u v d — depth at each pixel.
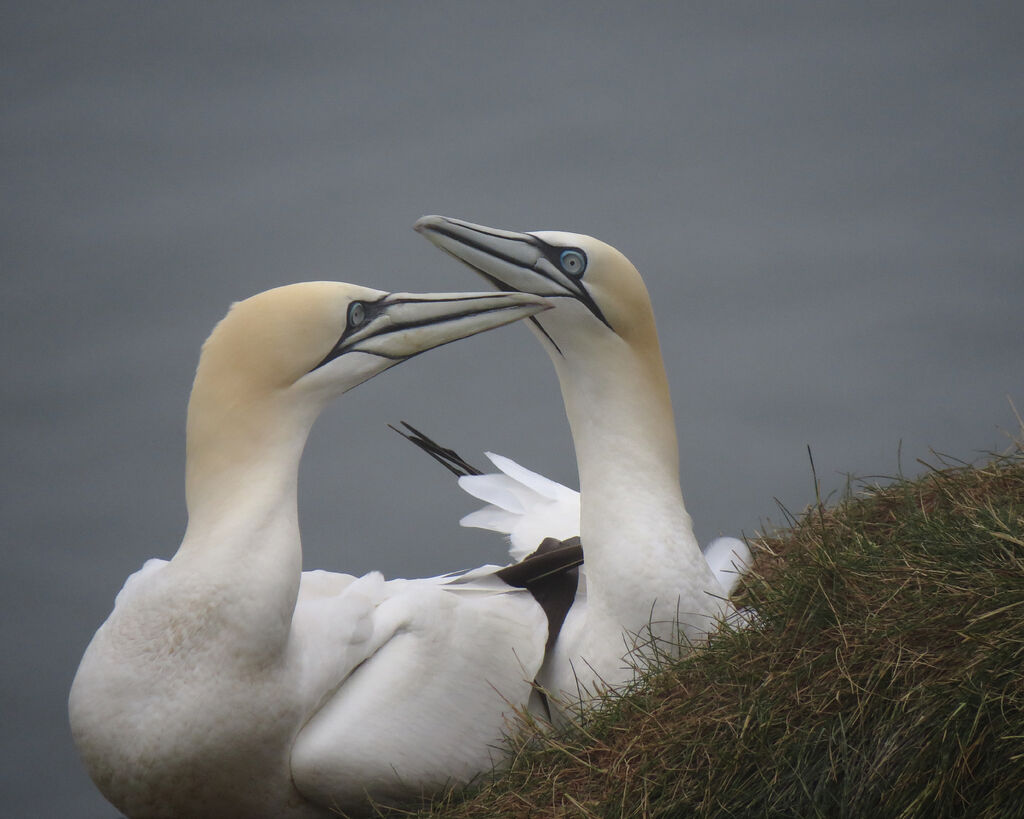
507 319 13.63
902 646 11.88
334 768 12.77
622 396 14.42
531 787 12.71
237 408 12.69
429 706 13.46
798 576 13.23
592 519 14.45
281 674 12.49
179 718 12.08
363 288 13.42
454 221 14.49
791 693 12.10
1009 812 10.96
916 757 11.31
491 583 15.16
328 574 14.84
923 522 13.72
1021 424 16.84
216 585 12.19
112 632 12.33
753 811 11.78
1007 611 11.67
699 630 14.19
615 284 14.24
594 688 14.07
